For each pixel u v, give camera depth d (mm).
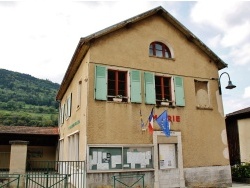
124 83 11883
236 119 17531
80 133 11773
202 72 13727
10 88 94250
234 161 17359
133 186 10672
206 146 12711
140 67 12172
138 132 11328
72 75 14992
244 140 16688
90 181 10008
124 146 10922
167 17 13375
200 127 12820
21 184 11117
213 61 14234
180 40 13617
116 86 11562
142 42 12555
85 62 11711
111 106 11078
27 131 20516
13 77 107688
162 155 11781
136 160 11078
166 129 11484
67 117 16125
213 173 12492
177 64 13156
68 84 16766
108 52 11578
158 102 12344
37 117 54281
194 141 12492
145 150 11359
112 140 10750
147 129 11523
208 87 13750
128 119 11281
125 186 10500
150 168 11211
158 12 13297
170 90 12867
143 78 12133
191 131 12539
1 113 52312
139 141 11250
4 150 19828
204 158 12500
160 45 13359
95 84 10977
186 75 13227
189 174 11953
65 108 17828
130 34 12352
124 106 11344
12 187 10945
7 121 47656
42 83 117438
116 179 10250
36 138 20938
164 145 11945
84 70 11805
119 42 11969
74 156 12875
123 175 10609
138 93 11781
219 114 13555
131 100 11539
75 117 13461
